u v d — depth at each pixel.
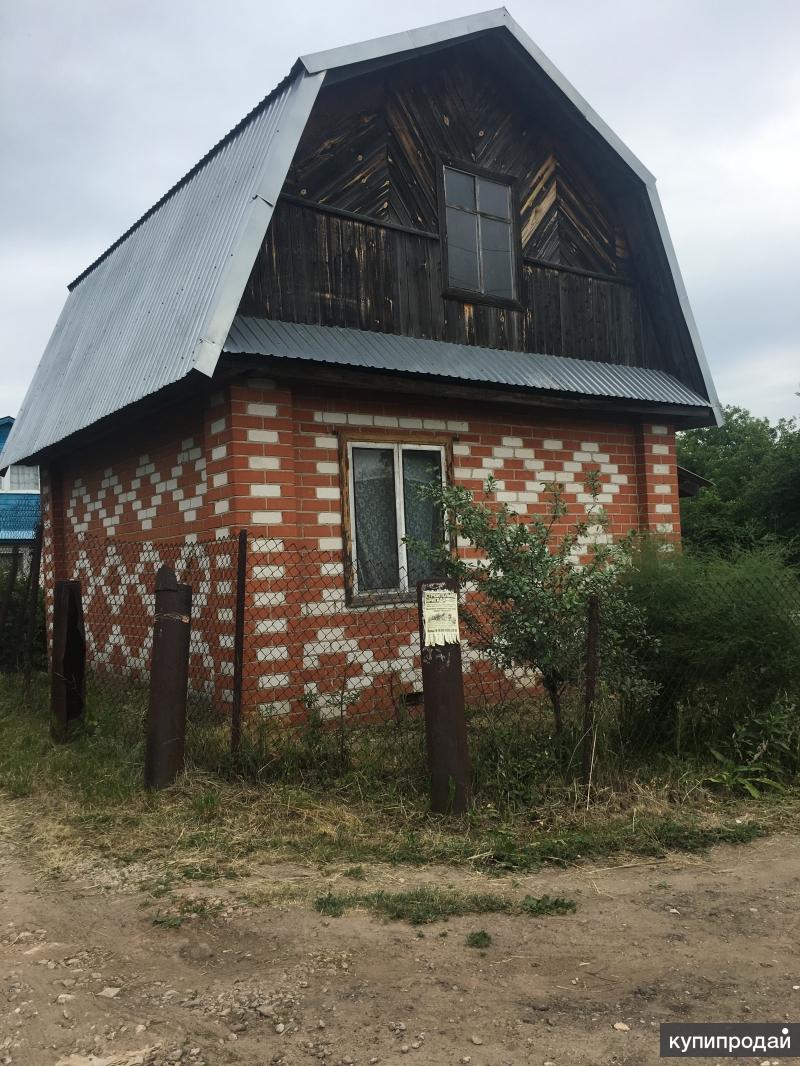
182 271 7.23
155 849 4.33
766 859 4.21
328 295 7.31
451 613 4.80
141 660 8.23
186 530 7.30
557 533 8.65
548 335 9.00
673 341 9.84
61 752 6.16
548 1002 2.88
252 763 5.28
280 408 6.64
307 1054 2.60
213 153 8.05
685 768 5.39
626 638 5.79
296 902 3.70
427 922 3.50
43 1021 2.81
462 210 8.47
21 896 3.85
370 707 7.04
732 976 3.03
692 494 11.27
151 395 6.55
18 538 19.83
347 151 7.59
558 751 5.25
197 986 3.02
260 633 6.41
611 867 4.12
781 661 5.66
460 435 7.99
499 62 8.69
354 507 7.24
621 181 9.55
